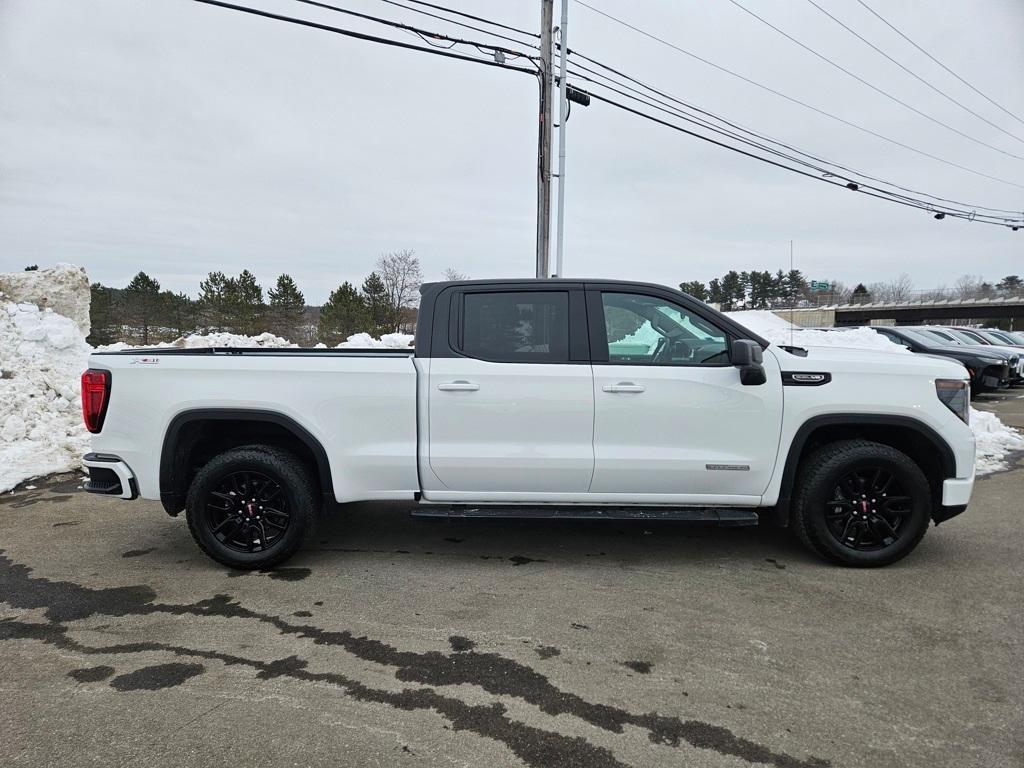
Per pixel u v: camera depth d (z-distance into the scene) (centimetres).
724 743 230
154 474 386
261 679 272
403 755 224
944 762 220
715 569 396
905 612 336
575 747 228
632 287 393
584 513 385
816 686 267
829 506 388
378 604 346
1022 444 786
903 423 380
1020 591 362
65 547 435
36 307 965
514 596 357
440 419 381
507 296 392
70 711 249
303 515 389
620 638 308
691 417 378
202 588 368
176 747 227
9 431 677
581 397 377
